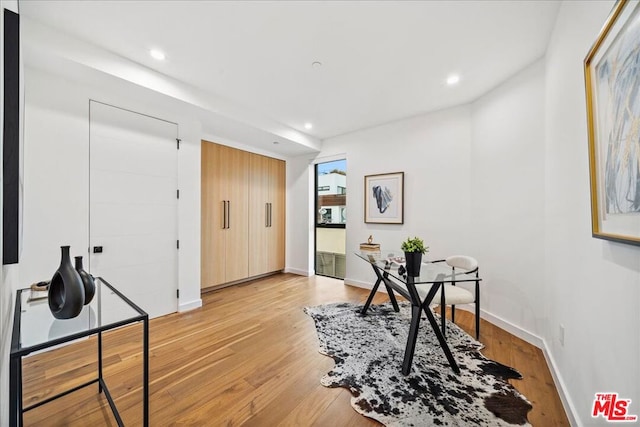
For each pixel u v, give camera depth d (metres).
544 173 2.18
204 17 1.78
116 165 2.52
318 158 4.69
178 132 3.00
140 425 1.38
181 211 3.03
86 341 2.28
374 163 3.95
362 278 4.07
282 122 3.80
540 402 1.54
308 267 4.81
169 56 2.22
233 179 4.10
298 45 2.08
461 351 2.10
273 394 1.62
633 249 0.88
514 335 2.41
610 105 0.97
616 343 0.99
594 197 1.11
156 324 2.66
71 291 1.18
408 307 3.18
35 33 1.80
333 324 2.66
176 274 3.00
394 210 3.71
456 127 3.19
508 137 2.54
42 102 2.09
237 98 3.04
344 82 2.66
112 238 2.49
